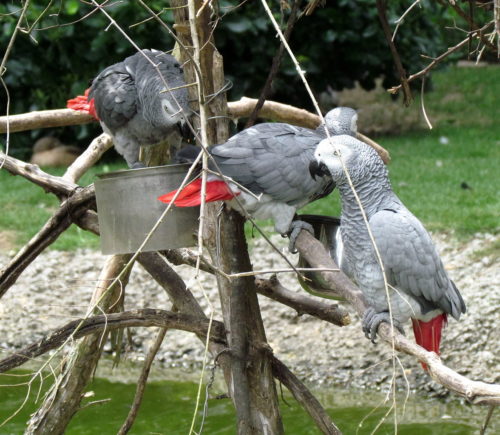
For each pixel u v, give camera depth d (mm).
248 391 3441
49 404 3951
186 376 6117
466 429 5043
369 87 11562
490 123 11953
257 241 7645
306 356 6203
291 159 3277
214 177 3166
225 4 9750
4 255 7652
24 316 6883
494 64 15984
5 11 9961
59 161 10523
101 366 6305
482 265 6805
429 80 11969
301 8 9148
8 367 3443
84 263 7641
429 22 10992
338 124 3725
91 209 4070
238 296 3395
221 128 3320
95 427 5129
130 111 3781
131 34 9594
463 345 5938
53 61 10414
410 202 8312
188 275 7180
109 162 10617
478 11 5992
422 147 10633
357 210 3055
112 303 4141
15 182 9867
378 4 3467
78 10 9531
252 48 10211
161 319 3572
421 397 5594
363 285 3117
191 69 3203
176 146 4000
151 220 3211
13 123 4379
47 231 4039
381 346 6156
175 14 3154
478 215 7758
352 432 5055
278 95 11148
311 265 3229
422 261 3021
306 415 5277
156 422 5195
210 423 5168
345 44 10820
